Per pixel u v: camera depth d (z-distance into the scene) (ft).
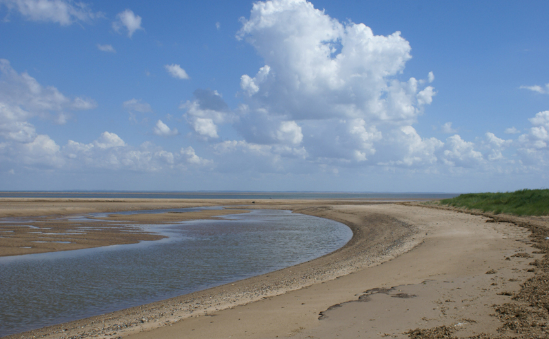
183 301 41.57
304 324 27.91
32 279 53.26
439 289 35.55
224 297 41.68
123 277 54.95
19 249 77.66
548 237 63.10
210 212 209.26
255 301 37.65
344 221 152.25
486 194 161.38
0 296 45.16
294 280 49.49
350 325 26.81
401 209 168.35
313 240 97.45
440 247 63.57
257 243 90.89
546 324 23.25
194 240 94.89
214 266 63.62
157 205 261.85
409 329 24.95
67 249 78.69
